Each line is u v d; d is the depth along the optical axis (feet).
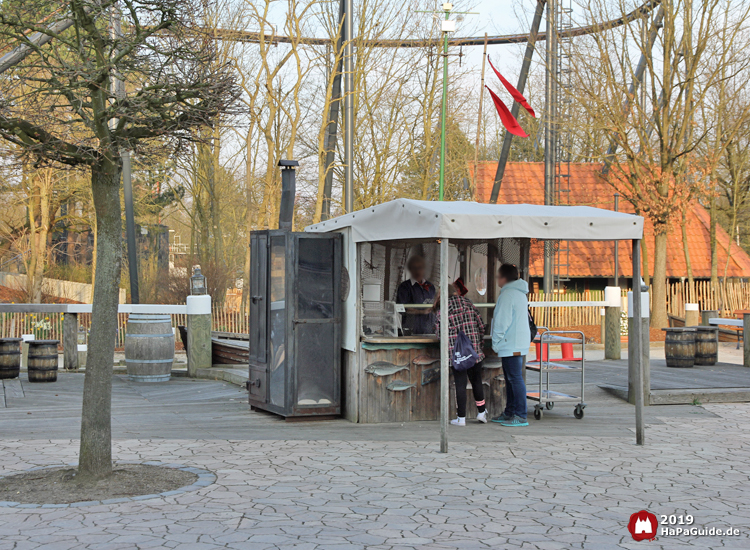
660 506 19.15
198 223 110.42
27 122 20.02
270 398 32.40
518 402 30.81
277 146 86.38
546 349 33.91
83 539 15.90
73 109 21.12
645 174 88.12
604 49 83.61
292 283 31.22
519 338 30.68
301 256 31.50
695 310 72.59
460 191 110.93
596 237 26.91
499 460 24.20
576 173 112.47
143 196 110.11
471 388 32.96
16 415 32.14
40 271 109.29
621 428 30.60
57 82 20.26
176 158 23.40
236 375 42.55
